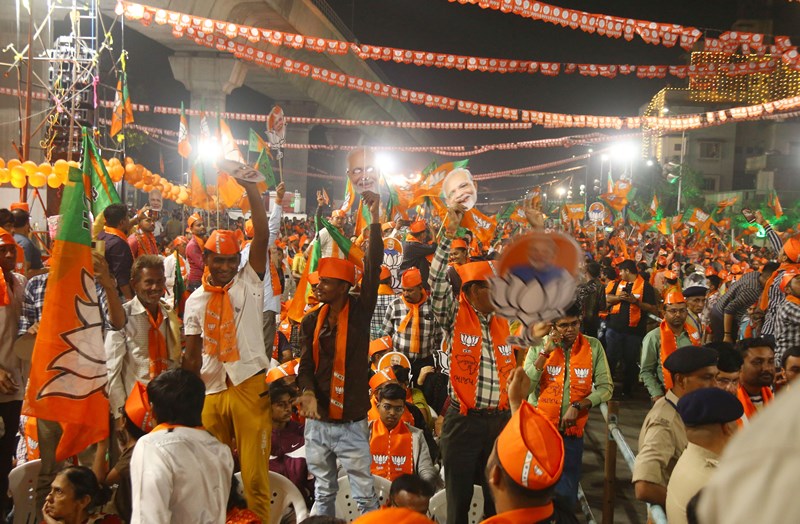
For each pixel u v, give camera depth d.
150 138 44.47
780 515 0.80
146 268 5.75
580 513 7.18
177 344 5.94
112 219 7.97
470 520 5.90
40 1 19.94
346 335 5.39
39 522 5.52
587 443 9.77
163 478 3.59
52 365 4.68
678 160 75.75
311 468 5.54
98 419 4.81
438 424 7.36
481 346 5.52
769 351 5.16
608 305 11.96
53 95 16.88
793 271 7.86
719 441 3.48
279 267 11.15
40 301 5.86
